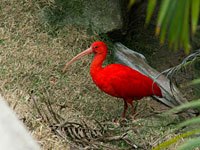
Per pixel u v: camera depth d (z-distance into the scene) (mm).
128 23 13062
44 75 10570
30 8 11820
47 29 11625
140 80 9781
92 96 10562
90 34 11867
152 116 10062
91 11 12023
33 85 10195
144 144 8773
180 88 12469
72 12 11984
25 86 10070
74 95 10414
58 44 11422
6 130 3793
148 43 13320
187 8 4359
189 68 12836
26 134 3879
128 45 13047
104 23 11984
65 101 10164
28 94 9734
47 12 11859
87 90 10656
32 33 11453
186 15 4371
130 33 13305
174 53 13258
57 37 11578
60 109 9773
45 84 10344
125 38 13000
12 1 11820
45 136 8344
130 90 9750
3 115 3967
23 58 10805
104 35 11984
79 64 11156
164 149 8656
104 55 9883
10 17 11578
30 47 11102
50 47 11297
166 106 11125
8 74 10227
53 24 11773
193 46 13148
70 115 9648
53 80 10570
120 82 9680
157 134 9320
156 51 13242
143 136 9203
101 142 8758
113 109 10430
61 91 10375
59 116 9117
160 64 13000
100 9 12039
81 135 8703
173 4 4340
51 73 10703
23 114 8773
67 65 10273
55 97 10156
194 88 12523
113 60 11938
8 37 11172
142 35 13422
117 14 12047
